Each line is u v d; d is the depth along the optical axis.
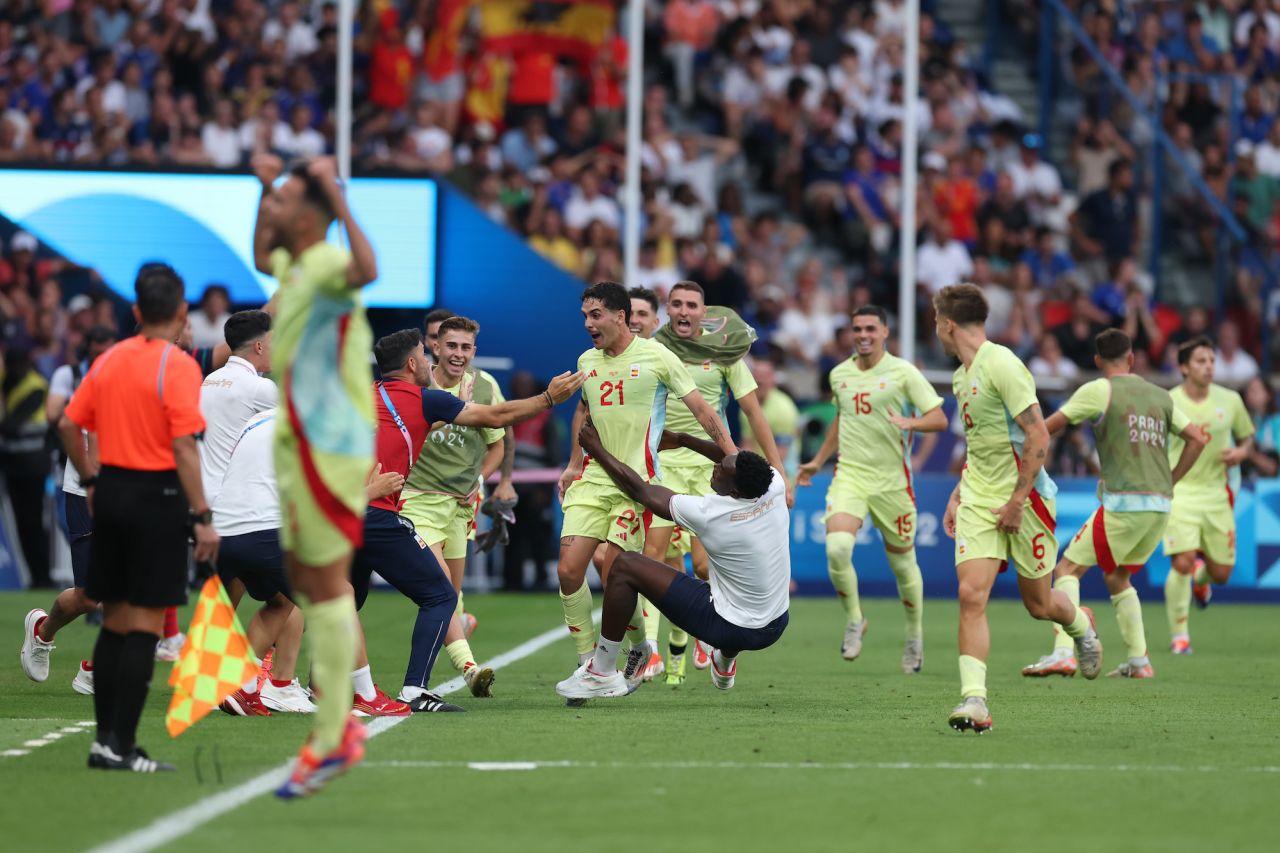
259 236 23.75
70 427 27.55
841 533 40.44
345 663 20.59
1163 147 83.69
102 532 23.75
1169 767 24.92
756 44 85.62
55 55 79.75
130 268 66.06
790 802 21.75
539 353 67.19
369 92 81.62
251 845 18.92
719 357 38.19
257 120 79.50
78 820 20.28
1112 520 38.69
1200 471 47.88
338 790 22.33
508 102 82.81
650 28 87.38
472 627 38.38
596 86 83.75
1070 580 39.19
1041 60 87.44
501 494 38.31
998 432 29.16
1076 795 22.47
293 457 20.55
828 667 41.34
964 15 92.25
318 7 83.25
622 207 79.56
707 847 19.03
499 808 21.16
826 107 83.25
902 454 41.03
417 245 66.31
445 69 83.00
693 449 34.41
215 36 82.00
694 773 23.86
